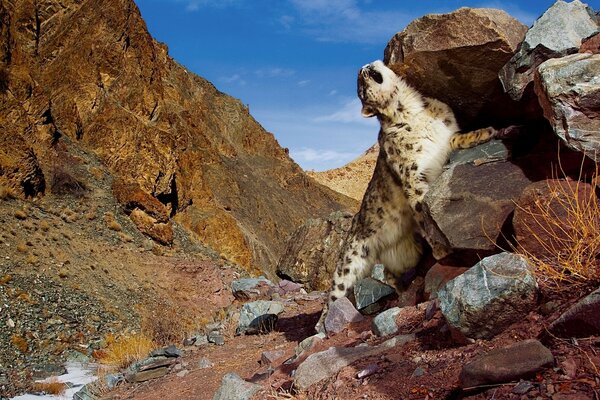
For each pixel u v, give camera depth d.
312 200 87.44
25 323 17.05
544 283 3.43
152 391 6.66
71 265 22.67
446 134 5.60
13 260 20.64
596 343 2.68
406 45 5.47
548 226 3.78
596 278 3.23
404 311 5.04
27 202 27.02
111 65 41.62
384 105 5.67
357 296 6.11
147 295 23.78
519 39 5.02
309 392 3.80
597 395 2.33
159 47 79.44
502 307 3.29
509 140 4.99
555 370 2.60
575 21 4.69
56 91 37.81
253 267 42.00
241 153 86.06
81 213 29.58
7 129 27.95
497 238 4.49
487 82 5.21
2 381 12.02
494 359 2.74
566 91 3.86
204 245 37.09
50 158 31.39
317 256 13.61
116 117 37.84
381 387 3.35
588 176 4.02
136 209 32.59
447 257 5.06
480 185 4.75
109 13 42.78
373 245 6.35
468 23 5.01
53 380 11.73
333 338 5.66
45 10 43.44
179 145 45.06
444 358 3.41
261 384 4.78
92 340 17.59
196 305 25.64
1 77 30.89
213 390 5.68
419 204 5.56
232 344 8.41
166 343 11.70
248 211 64.62
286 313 9.64
